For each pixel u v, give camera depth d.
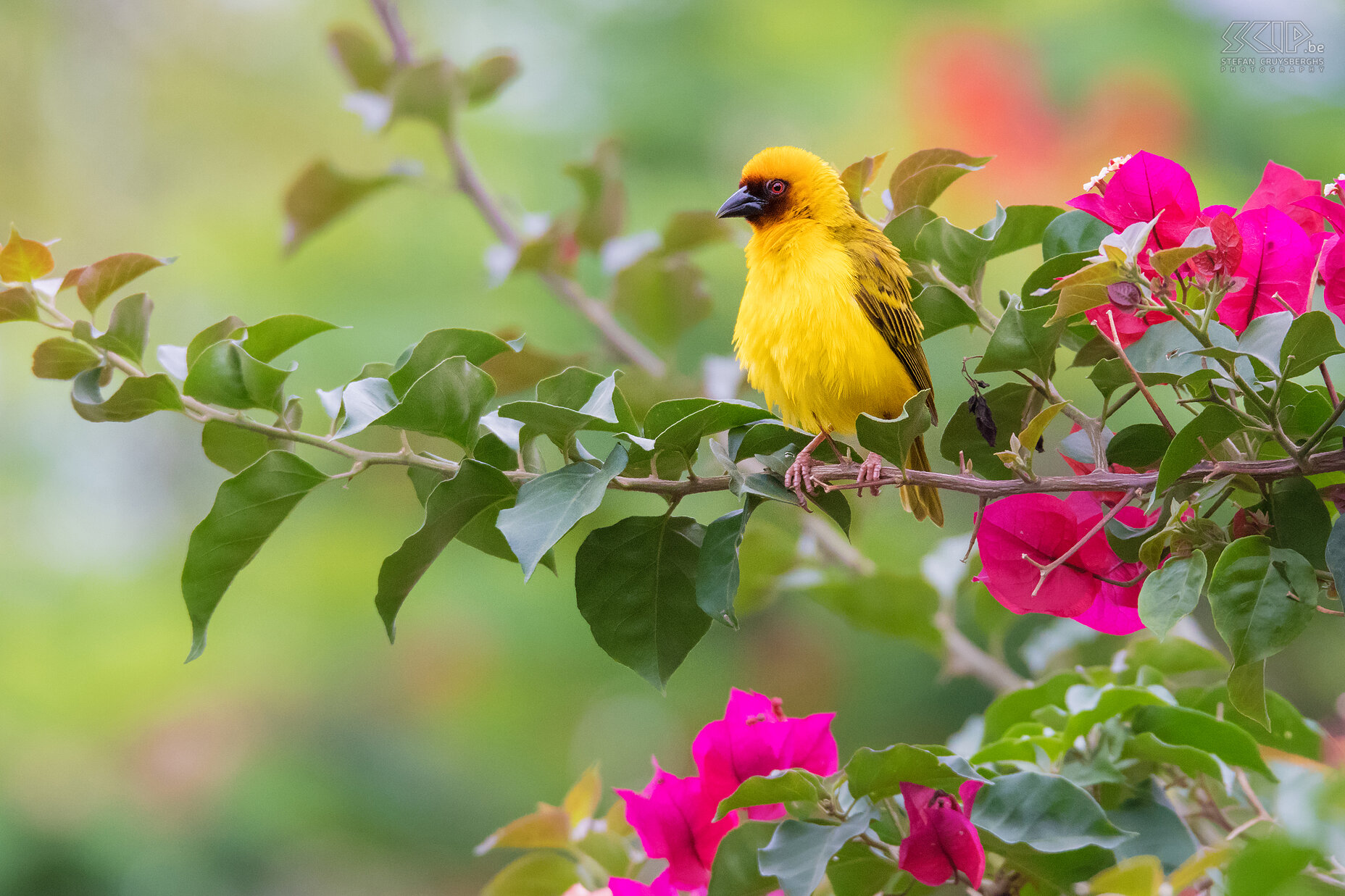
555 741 15.35
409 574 4.67
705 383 9.54
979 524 4.63
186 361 5.02
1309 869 4.21
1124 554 4.82
